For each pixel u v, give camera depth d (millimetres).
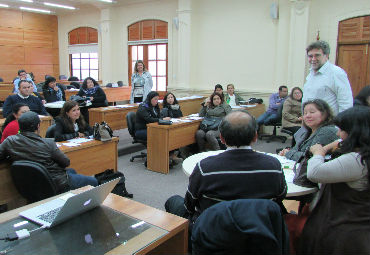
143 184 3699
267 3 6367
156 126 4055
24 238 1200
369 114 1394
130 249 1148
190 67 7523
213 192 1378
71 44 10664
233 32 6914
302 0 5723
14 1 8969
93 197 1396
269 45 6461
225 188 1358
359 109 1423
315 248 1480
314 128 2170
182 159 4641
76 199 1289
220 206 1108
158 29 8211
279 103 5875
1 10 9938
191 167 2158
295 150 2348
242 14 6734
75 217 1384
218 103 4699
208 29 7273
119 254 1113
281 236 1100
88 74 10414
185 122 4332
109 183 1446
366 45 5438
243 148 1414
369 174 1334
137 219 1384
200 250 1124
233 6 6836
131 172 4125
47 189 2193
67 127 3254
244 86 6930
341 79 2365
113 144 3354
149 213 1451
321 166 1438
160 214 1443
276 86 6418
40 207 1473
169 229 1306
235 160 1379
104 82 9344
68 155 2883
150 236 1244
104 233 1254
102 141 3178
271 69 6508
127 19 8742
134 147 5312
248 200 1117
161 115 4828
